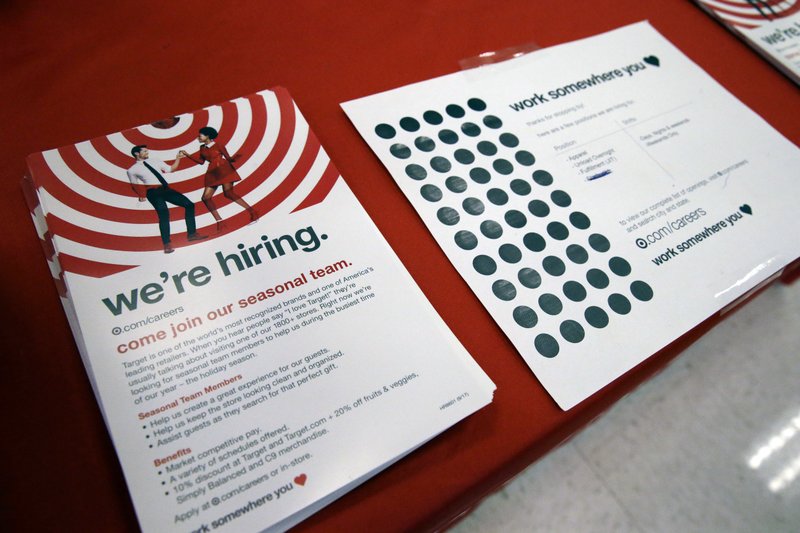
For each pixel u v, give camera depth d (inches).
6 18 26.2
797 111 29.4
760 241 24.3
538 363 20.0
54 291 19.9
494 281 21.5
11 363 18.4
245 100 23.9
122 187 20.8
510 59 28.7
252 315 18.7
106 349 17.5
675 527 31.4
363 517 17.1
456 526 30.7
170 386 17.1
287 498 16.0
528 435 19.1
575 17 31.4
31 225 21.2
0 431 17.3
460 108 26.3
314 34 28.2
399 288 20.0
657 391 35.1
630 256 22.8
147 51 26.4
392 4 30.0
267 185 21.7
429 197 23.2
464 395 18.4
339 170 23.6
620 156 25.9
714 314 22.3
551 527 31.0
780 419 34.8
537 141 25.7
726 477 33.0
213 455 16.3
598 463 32.9
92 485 16.9
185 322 18.3
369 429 17.3
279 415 17.1
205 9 28.1
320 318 18.9
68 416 17.8
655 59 30.3
